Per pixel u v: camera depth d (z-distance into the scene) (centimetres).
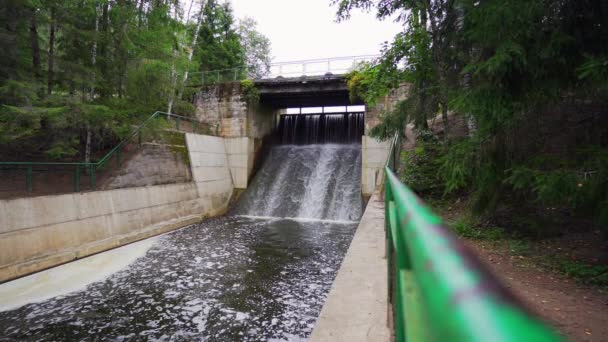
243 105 2328
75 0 1319
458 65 867
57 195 1157
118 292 941
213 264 1165
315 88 2255
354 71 2111
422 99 1066
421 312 48
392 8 1059
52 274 1053
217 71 2550
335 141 2838
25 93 1123
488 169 591
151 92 1582
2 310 838
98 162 1480
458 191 1048
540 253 611
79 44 1419
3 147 1449
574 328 363
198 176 1948
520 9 452
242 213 2139
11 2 1178
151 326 775
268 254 1277
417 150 1227
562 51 474
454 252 47
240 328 771
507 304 27
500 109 504
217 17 3419
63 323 783
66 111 1241
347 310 369
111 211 1349
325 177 2303
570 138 566
